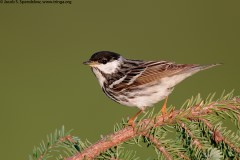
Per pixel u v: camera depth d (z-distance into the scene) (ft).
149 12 69.56
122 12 69.41
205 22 67.67
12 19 67.00
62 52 60.90
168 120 20.48
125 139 20.34
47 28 66.23
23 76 54.54
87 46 62.75
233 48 62.23
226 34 64.54
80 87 51.75
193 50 61.93
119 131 20.47
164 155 20.10
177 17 68.69
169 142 20.22
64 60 58.85
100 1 71.10
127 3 71.67
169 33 65.62
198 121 20.66
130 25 67.51
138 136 20.42
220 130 20.27
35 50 61.26
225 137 20.07
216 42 63.26
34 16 68.23
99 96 49.57
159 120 20.57
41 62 58.75
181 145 20.62
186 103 21.03
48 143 19.74
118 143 20.18
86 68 56.59
